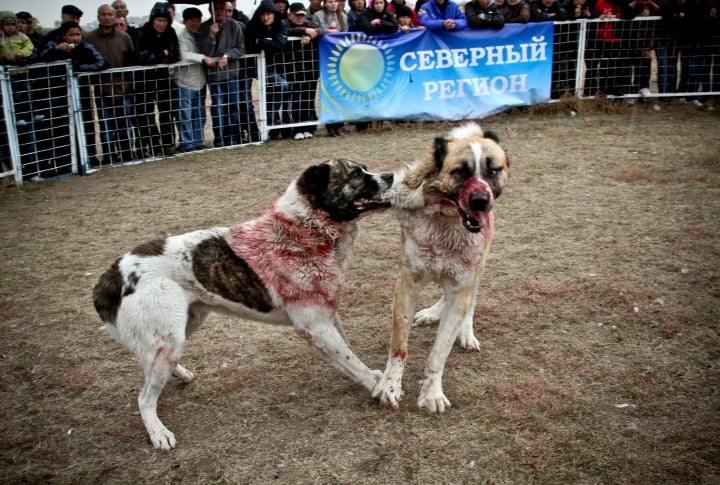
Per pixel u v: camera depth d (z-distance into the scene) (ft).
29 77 28.40
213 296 11.88
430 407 11.98
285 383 13.28
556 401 12.03
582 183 25.45
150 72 31.14
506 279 17.48
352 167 12.07
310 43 33.78
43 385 13.51
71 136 29.78
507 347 14.19
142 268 11.35
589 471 10.19
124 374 13.91
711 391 12.13
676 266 17.66
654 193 23.82
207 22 32.17
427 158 12.06
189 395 13.03
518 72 37.32
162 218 23.52
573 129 34.32
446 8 35.99
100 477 10.73
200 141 33.37
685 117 36.06
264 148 33.40
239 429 11.85
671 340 14.03
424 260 12.07
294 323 12.04
